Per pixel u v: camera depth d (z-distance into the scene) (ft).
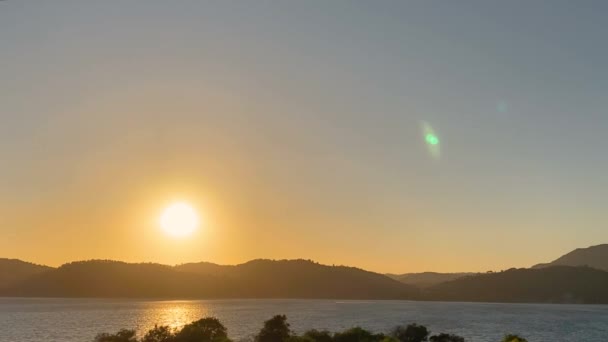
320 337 409.69
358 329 423.23
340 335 415.85
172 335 401.70
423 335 489.26
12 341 653.30
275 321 440.45
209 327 418.10
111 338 426.10
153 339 398.42
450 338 486.38
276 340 432.25
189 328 406.21
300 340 384.68
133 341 424.87
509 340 402.93
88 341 646.33
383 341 398.42
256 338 438.81
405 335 488.85
